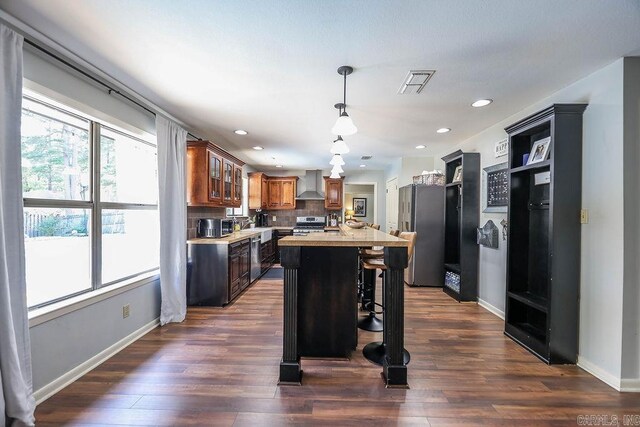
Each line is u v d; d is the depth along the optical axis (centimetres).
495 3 143
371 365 222
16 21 158
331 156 549
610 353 200
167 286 306
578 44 179
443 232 453
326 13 150
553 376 209
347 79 227
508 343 262
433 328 296
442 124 346
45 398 179
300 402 179
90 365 215
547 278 238
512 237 280
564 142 223
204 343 259
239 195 505
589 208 216
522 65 205
